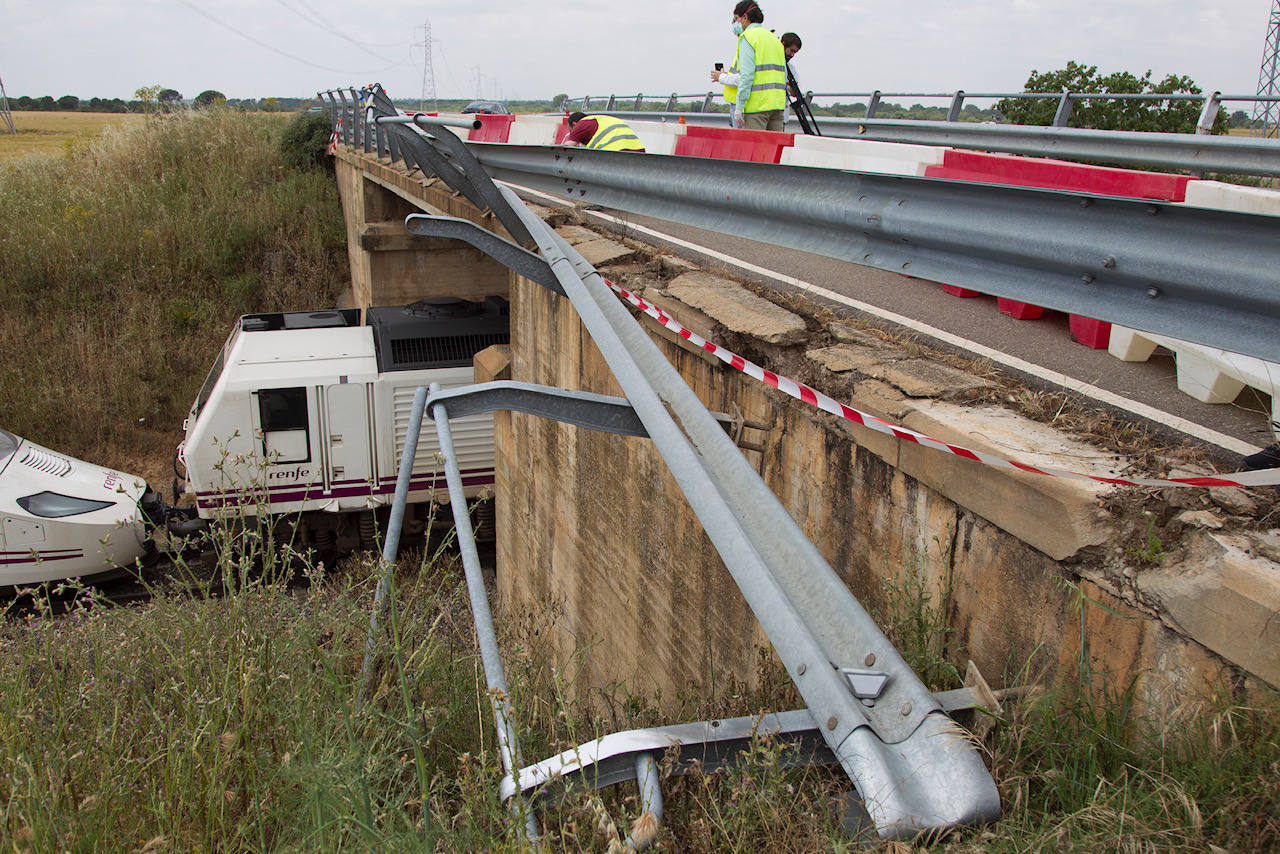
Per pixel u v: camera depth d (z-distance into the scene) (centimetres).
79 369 2238
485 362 1080
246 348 1404
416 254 1919
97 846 243
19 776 259
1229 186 280
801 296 521
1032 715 245
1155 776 218
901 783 199
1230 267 240
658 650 621
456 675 348
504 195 651
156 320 2388
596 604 764
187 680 300
